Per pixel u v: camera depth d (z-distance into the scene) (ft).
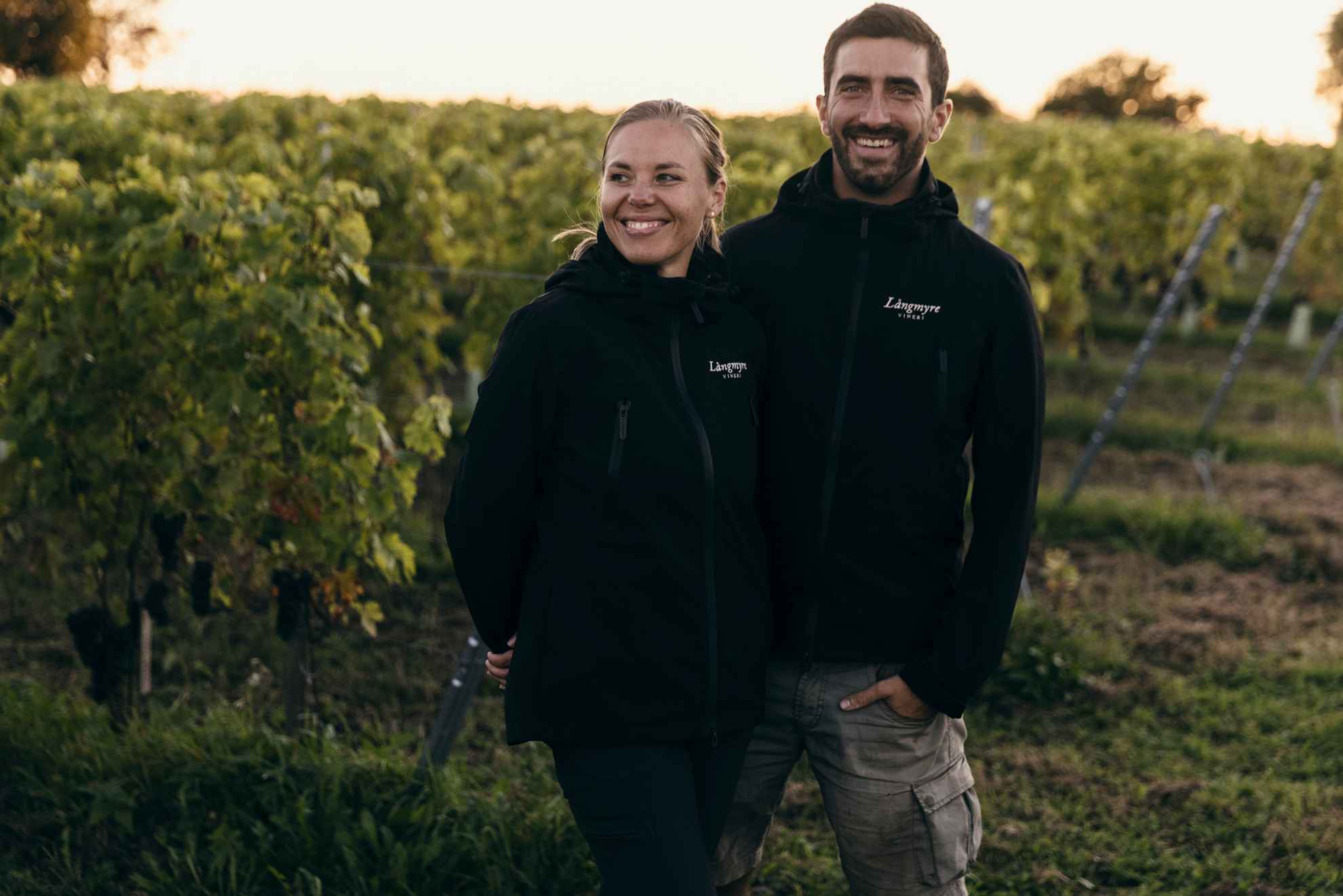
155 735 11.21
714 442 6.28
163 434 12.23
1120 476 24.64
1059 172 33.55
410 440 12.59
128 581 13.20
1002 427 6.81
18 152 19.33
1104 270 37.27
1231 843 11.32
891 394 6.83
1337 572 18.94
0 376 12.51
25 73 97.96
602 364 6.15
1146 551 19.86
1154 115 181.27
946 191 7.14
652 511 6.14
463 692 10.92
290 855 9.94
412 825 10.28
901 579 6.98
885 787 7.08
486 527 6.28
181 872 9.81
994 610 6.75
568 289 6.30
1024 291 6.88
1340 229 42.73
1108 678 15.15
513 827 10.32
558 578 6.23
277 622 12.21
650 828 6.14
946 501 7.02
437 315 18.88
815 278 6.91
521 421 6.17
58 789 10.62
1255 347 39.45
